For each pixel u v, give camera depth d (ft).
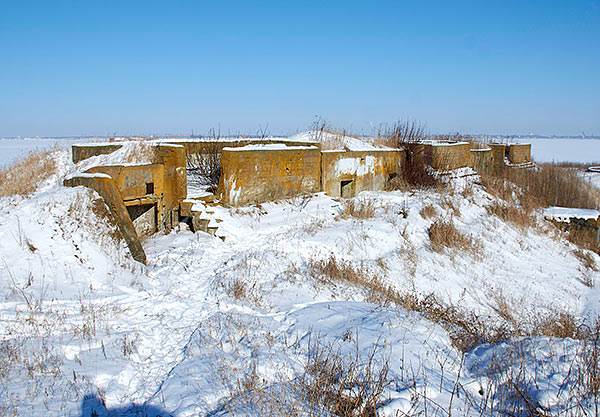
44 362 15.80
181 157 40.24
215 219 38.29
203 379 15.35
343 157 54.70
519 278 41.06
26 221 26.18
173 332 20.20
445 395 14.29
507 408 13.42
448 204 54.75
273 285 27.04
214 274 28.89
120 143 46.19
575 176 88.12
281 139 59.93
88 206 29.25
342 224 43.37
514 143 91.97
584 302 38.27
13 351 16.10
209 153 48.29
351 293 28.04
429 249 42.14
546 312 33.71
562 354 16.92
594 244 55.98
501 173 78.23
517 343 18.28
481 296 35.68
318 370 15.58
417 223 46.85
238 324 20.51
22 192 33.19
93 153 43.78
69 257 25.31
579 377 14.34
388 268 35.58
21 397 13.44
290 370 16.10
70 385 14.55
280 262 31.89
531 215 59.72
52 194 28.96
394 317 21.47
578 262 49.06
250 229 39.17
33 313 19.58
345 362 16.19
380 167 60.49
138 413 13.56
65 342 17.49
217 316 21.49
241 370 15.99
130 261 28.48
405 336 18.84
